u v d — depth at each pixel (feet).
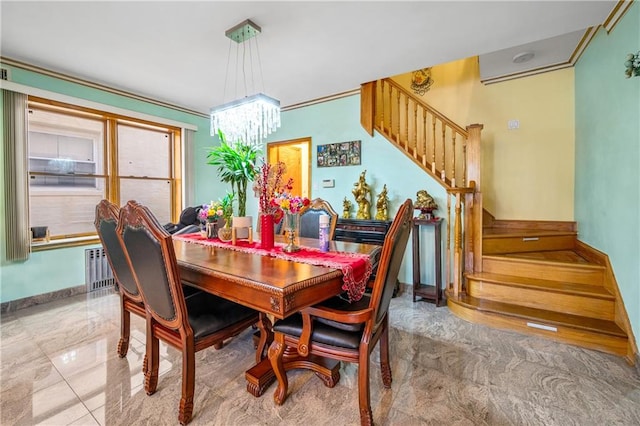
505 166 12.81
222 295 5.09
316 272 5.01
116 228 5.54
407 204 5.15
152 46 8.99
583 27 8.16
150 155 14.10
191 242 8.11
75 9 7.14
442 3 7.06
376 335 5.30
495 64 11.48
